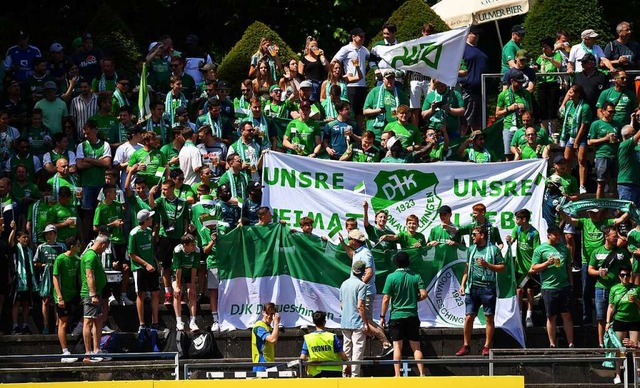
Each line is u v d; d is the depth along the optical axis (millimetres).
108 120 74125
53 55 79250
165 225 65750
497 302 64375
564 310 64062
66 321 63625
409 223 66500
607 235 64188
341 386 55219
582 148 73250
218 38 99250
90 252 62750
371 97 75000
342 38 96812
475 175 68625
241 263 65500
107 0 96688
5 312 66250
